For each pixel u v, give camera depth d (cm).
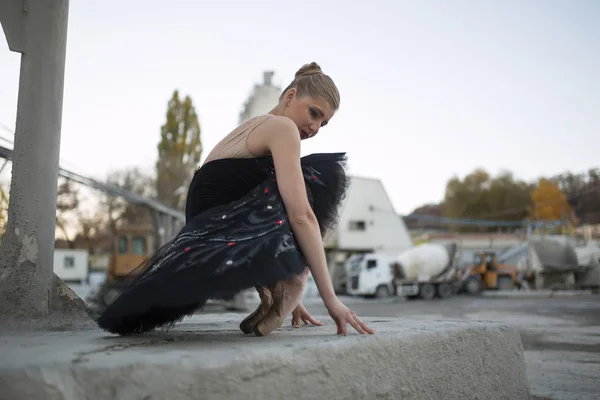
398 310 1540
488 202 7181
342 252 3519
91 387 102
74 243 3456
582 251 2953
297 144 167
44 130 227
